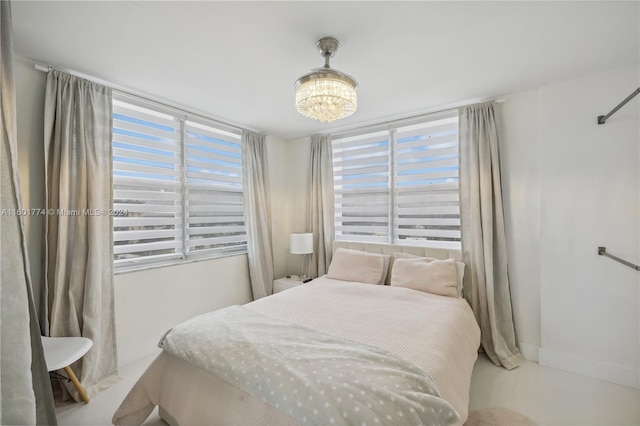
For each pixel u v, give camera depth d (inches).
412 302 89.6
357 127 138.3
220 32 65.0
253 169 139.9
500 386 82.7
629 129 81.6
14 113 38.4
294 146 162.4
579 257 88.7
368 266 117.2
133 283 96.7
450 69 83.0
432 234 118.9
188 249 116.6
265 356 53.3
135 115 100.5
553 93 92.4
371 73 85.0
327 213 142.5
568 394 78.5
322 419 40.4
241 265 136.6
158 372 65.6
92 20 60.3
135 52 73.1
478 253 101.7
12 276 35.7
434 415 42.9
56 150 78.3
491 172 102.5
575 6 56.9
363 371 48.3
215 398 53.8
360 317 76.9
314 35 66.4
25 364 36.0
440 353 59.1
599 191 85.8
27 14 57.8
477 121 104.7
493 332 96.6
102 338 85.2
